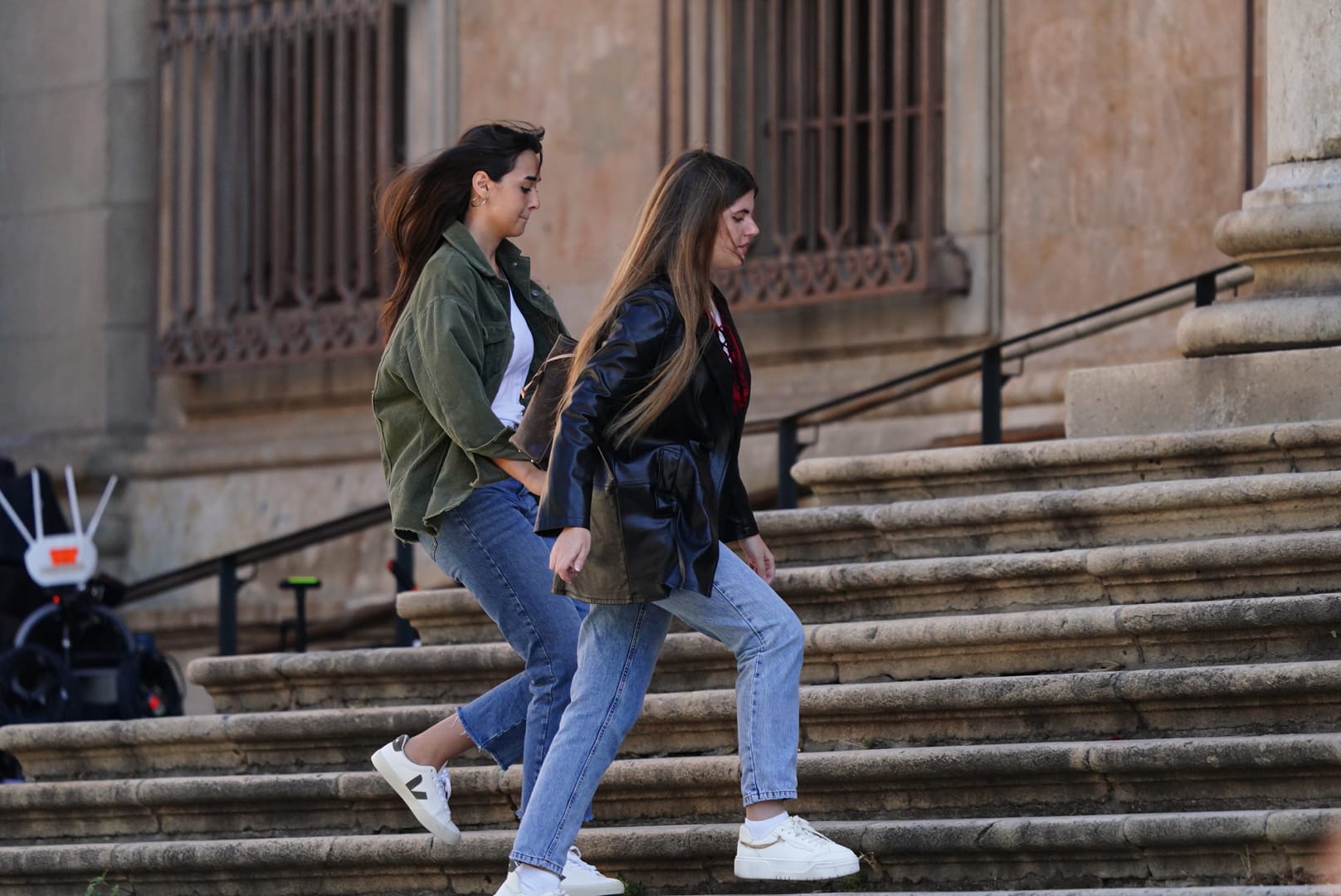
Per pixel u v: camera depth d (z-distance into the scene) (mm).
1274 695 15727
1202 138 30844
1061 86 32219
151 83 41031
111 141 41281
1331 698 15562
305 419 39375
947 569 19172
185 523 40062
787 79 34438
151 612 39250
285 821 19297
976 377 32500
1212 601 17516
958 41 33094
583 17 36844
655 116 35969
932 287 32500
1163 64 31266
